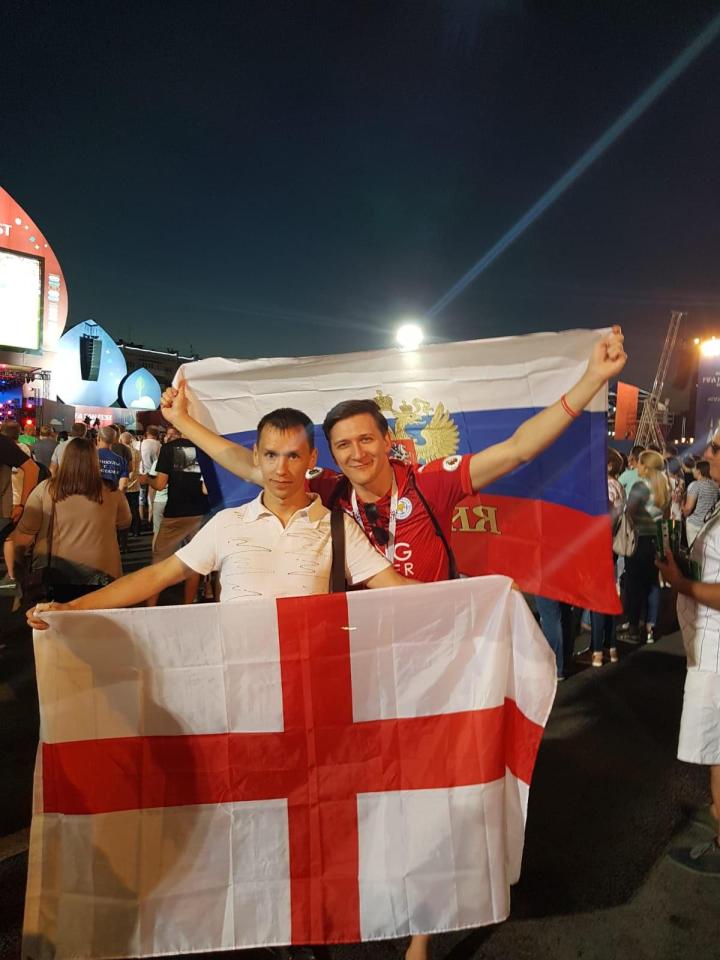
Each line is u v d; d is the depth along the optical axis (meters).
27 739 3.97
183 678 2.12
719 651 2.78
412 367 2.78
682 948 2.41
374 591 2.14
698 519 6.84
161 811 2.11
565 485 2.65
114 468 7.07
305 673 2.14
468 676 2.17
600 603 2.60
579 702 4.80
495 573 2.78
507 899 2.15
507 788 2.20
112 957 2.07
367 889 2.12
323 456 2.88
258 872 2.12
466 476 2.57
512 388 2.70
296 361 2.80
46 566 4.22
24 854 2.91
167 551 5.98
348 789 2.14
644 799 3.44
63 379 20.55
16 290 19.41
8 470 5.93
